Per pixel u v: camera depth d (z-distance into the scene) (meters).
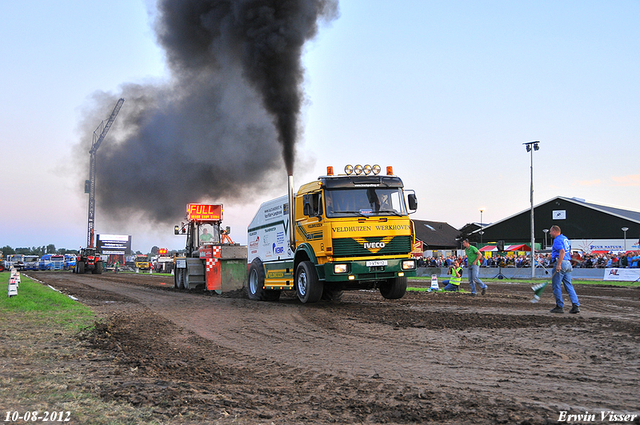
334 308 12.46
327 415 4.25
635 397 4.61
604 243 52.97
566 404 4.42
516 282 26.61
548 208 56.75
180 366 6.22
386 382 5.31
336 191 12.50
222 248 19.17
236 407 4.46
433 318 10.13
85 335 8.48
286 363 6.39
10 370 5.91
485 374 5.57
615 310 11.66
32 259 66.62
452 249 59.56
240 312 12.03
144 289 22.31
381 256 12.54
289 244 14.12
